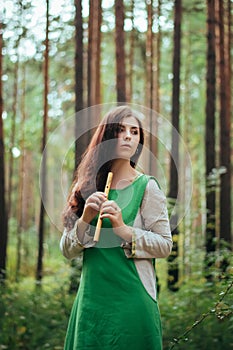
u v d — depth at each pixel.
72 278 7.90
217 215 9.39
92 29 8.77
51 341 7.11
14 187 17.48
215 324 6.55
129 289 3.46
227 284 4.84
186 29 13.15
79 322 3.50
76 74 7.91
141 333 3.44
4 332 7.34
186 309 6.96
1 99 8.86
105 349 3.43
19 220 13.09
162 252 3.50
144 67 11.78
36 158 16.75
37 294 8.23
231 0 9.98
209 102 8.61
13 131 11.80
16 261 12.81
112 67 13.58
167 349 6.48
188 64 13.94
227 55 9.73
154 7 10.16
